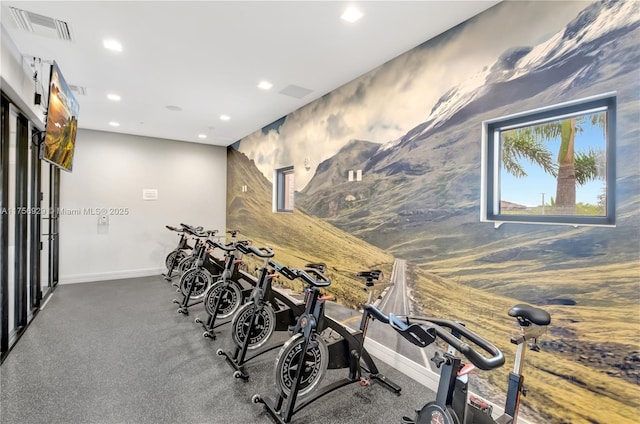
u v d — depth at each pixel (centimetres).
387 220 314
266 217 563
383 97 321
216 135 644
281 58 312
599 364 176
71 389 246
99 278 614
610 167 177
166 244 682
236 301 379
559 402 190
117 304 462
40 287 434
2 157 293
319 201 420
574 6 189
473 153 240
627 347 167
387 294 309
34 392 241
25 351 308
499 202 230
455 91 254
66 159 365
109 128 591
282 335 354
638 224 165
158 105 453
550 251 197
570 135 196
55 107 292
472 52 242
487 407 167
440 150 265
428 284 271
